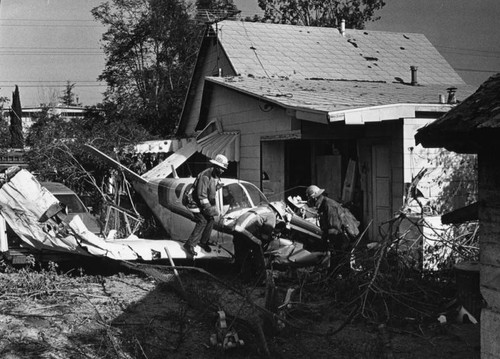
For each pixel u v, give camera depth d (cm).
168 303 903
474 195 1302
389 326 779
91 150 1609
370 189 1438
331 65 2358
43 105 3203
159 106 3634
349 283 895
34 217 1057
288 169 1622
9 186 1041
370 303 830
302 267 1109
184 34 3844
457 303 826
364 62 2436
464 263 818
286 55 2364
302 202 1384
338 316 835
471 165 1301
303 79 2162
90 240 1032
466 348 698
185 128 2803
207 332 762
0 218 1128
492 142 476
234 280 1029
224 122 1919
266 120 1616
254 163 1698
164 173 1788
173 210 1267
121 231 1460
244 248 1069
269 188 1634
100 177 2127
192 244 1077
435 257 1034
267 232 1072
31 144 2320
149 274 1013
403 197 1262
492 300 489
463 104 506
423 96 1639
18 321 806
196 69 2642
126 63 3966
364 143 1454
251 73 2172
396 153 1306
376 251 905
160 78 3753
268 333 730
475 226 1088
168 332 761
